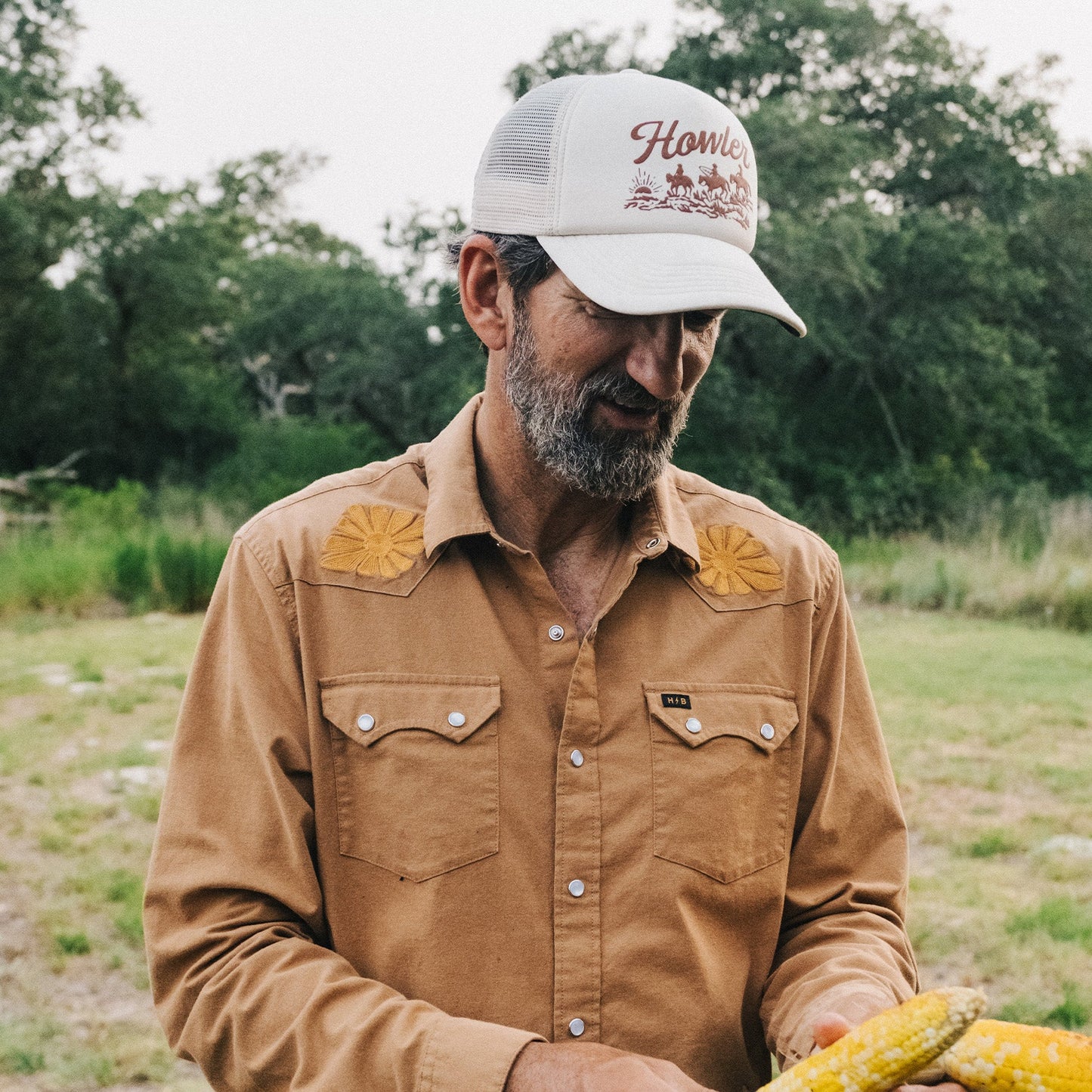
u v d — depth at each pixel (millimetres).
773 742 1604
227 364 33344
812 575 1701
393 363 24891
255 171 35750
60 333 29531
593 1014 1452
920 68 25484
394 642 1527
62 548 16094
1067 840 6336
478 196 1566
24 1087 4281
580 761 1502
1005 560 15242
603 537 1646
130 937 5371
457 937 1448
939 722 8672
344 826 1495
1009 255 25750
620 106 1482
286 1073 1389
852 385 25156
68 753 7887
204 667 1588
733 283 1432
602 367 1472
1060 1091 1133
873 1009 1371
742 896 1560
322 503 1608
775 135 22438
